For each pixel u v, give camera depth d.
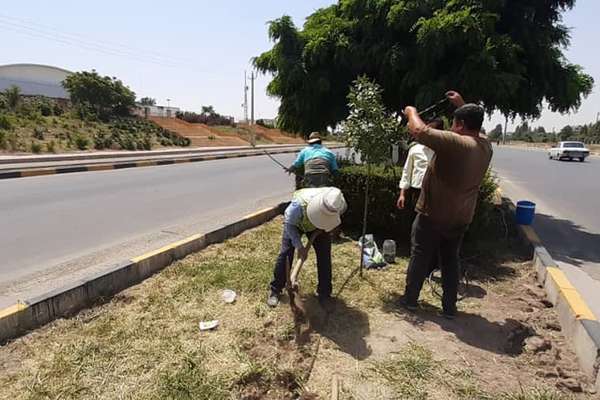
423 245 3.56
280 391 2.60
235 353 2.93
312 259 4.93
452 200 3.34
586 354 2.88
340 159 6.84
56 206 7.92
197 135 38.31
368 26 6.98
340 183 5.96
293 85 7.78
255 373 2.70
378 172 5.81
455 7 6.32
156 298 3.77
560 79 6.98
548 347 3.16
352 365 2.86
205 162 19.22
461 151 3.18
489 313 3.74
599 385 2.63
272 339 3.15
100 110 36.78
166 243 5.59
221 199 9.33
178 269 4.47
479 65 6.11
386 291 4.13
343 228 6.27
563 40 7.02
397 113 7.96
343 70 7.52
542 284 4.41
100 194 9.40
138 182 11.55
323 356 2.96
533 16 6.89
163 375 2.65
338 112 7.81
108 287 3.83
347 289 4.15
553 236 6.85
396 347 3.11
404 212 5.63
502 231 6.64
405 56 6.62
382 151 4.49
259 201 9.18
